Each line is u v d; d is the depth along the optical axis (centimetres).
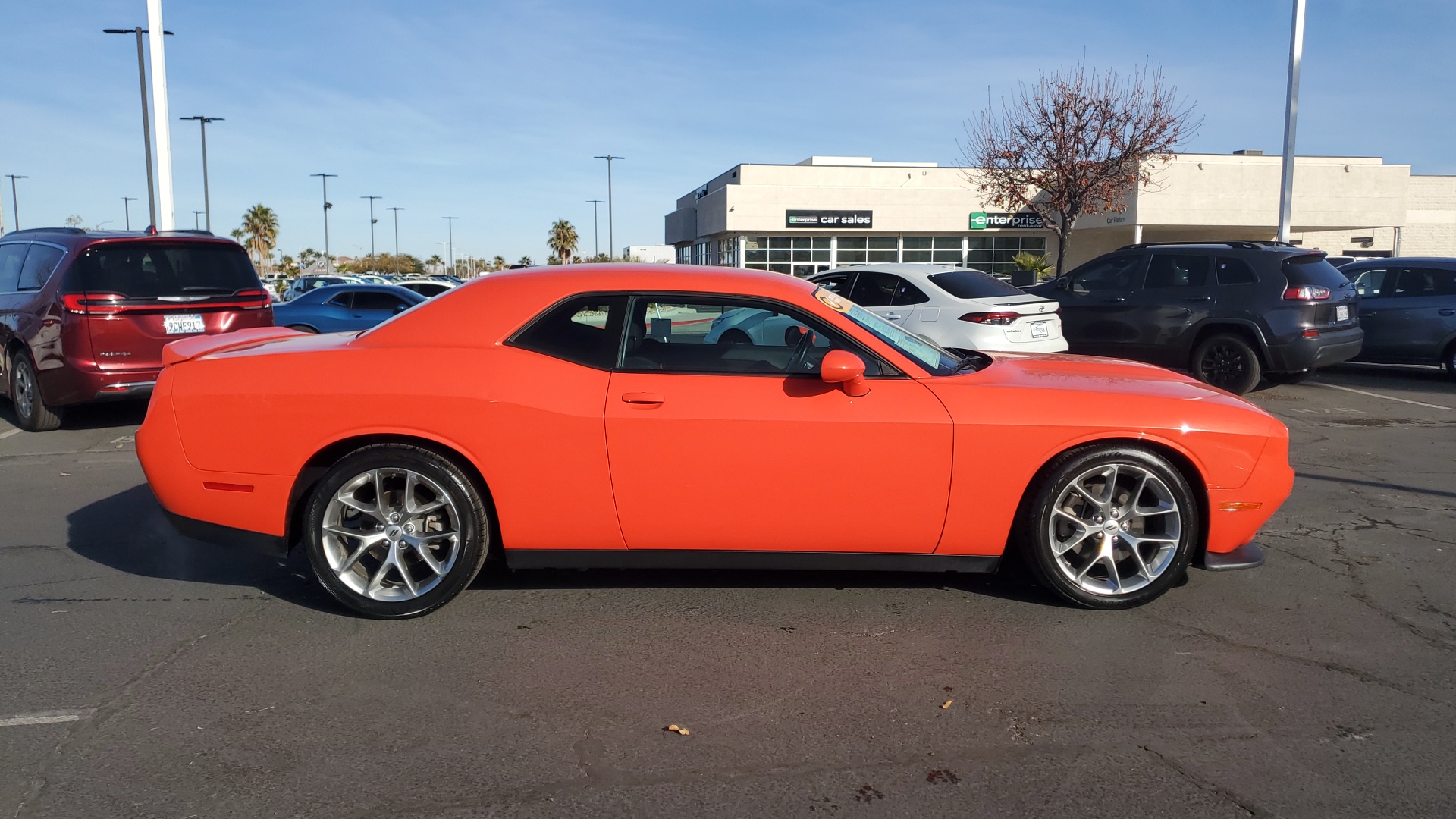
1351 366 1393
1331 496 621
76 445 799
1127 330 1091
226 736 303
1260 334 997
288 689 337
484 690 336
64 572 463
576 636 383
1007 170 2116
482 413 381
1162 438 393
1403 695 334
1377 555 494
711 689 338
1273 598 430
